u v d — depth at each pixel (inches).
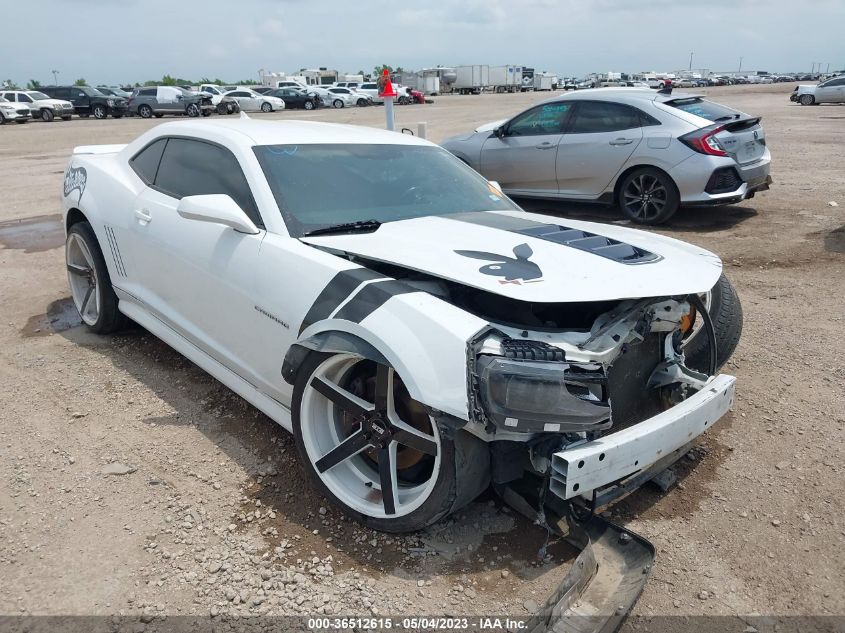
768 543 101.0
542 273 97.0
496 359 84.0
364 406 98.4
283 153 132.3
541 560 95.9
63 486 112.2
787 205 348.8
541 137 335.6
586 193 328.5
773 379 153.3
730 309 134.9
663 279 100.3
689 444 116.0
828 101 1246.9
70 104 1338.6
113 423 133.3
